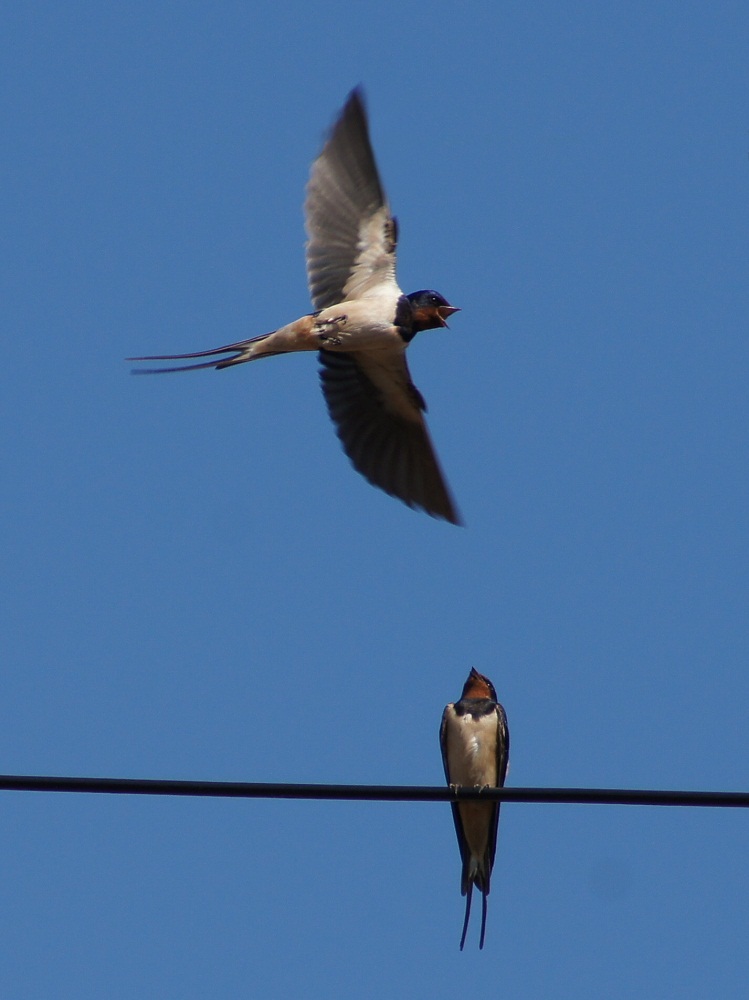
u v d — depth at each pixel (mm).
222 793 11266
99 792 11070
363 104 14172
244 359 14305
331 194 14461
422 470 14734
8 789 10992
